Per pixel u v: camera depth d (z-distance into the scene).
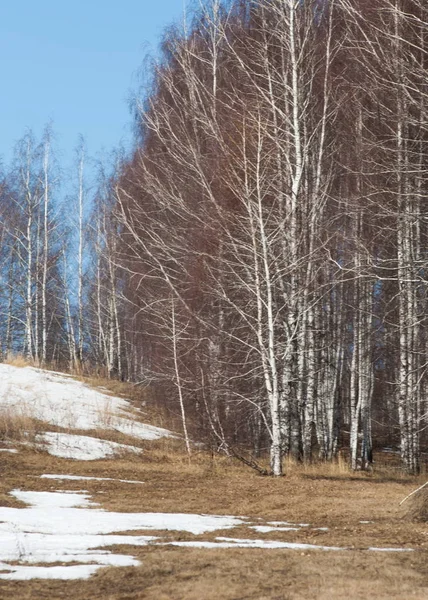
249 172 26.31
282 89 29.16
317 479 23.12
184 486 20.66
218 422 26.95
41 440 27.03
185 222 31.39
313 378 28.44
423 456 30.97
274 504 17.69
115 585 9.70
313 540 13.12
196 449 28.64
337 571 10.33
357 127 27.72
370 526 14.80
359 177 26.20
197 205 30.70
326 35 29.62
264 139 26.88
